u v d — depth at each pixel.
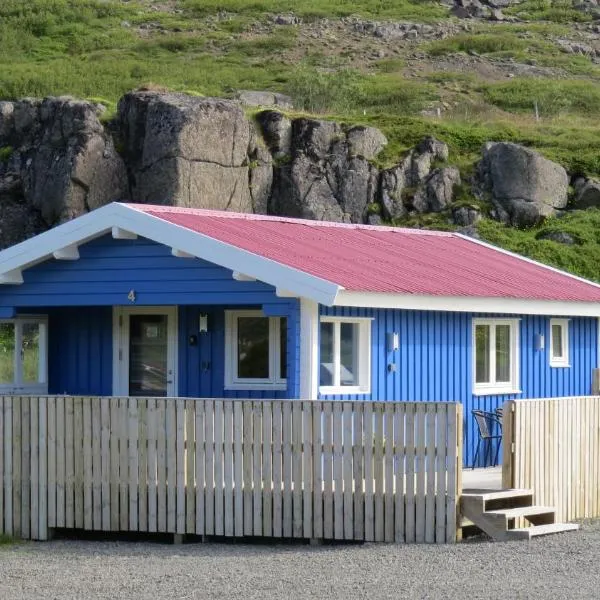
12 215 64.12
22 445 28.88
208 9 129.25
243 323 34.31
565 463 29.45
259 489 27.05
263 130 66.94
